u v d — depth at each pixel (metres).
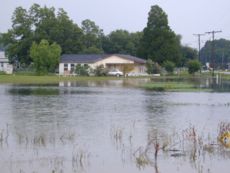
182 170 14.45
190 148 17.34
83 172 14.21
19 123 24.30
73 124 23.94
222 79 81.94
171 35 115.69
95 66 100.00
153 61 114.06
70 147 17.73
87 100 37.97
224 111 30.28
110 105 34.00
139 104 34.81
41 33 109.25
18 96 41.72
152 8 116.44
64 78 81.38
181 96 42.66
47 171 14.26
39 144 18.30
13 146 17.88
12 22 110.88
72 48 115.25
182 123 24.50
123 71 98.06
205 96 42.69
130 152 16.84
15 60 112.75
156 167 14.79
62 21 114.75
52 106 33.03
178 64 119.69
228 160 15.62
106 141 18.97
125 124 24.02
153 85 60.31
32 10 111.00
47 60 93.19
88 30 139.12
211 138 19.47
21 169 14.45
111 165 15.01
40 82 68.94
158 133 20.97
